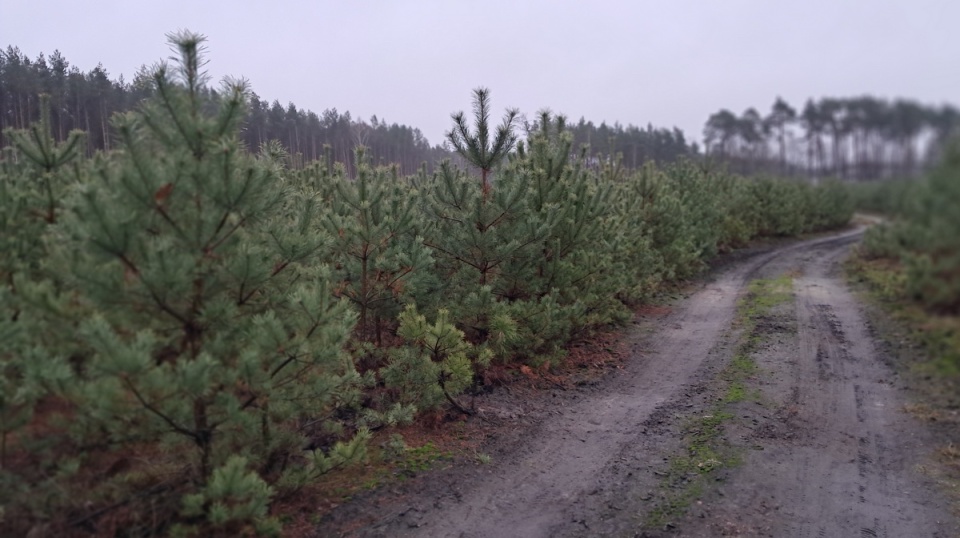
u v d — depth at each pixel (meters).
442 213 8.93
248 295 4.74
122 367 3.71
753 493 5.44
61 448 4.17
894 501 5.29
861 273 12.71
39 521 3.94
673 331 11.82
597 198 10.16
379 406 6.67
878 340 9.45
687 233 17.75
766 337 10.98
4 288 3.93
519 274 8.99
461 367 6.64
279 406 4.68
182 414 4.19
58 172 5.77
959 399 7.20
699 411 7.52
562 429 6.96
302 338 4.64
